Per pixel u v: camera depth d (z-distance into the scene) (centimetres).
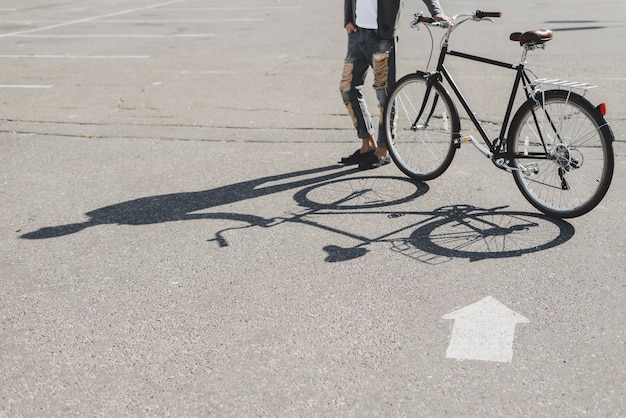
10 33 1468
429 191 582
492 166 635
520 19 1462
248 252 486
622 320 393
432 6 566
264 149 704
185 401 341
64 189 613
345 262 467
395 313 407
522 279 439
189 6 1884
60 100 905
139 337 393
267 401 339
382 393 341
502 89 895
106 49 1253
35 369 369
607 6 1661
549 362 360
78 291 444
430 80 577
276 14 1658
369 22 605
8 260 486
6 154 710
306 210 552
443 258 468
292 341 384
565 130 503
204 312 415
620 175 598
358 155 650
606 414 322
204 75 1022
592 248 474
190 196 589
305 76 998
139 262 478
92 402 343
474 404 331
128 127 788
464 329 389
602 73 959
